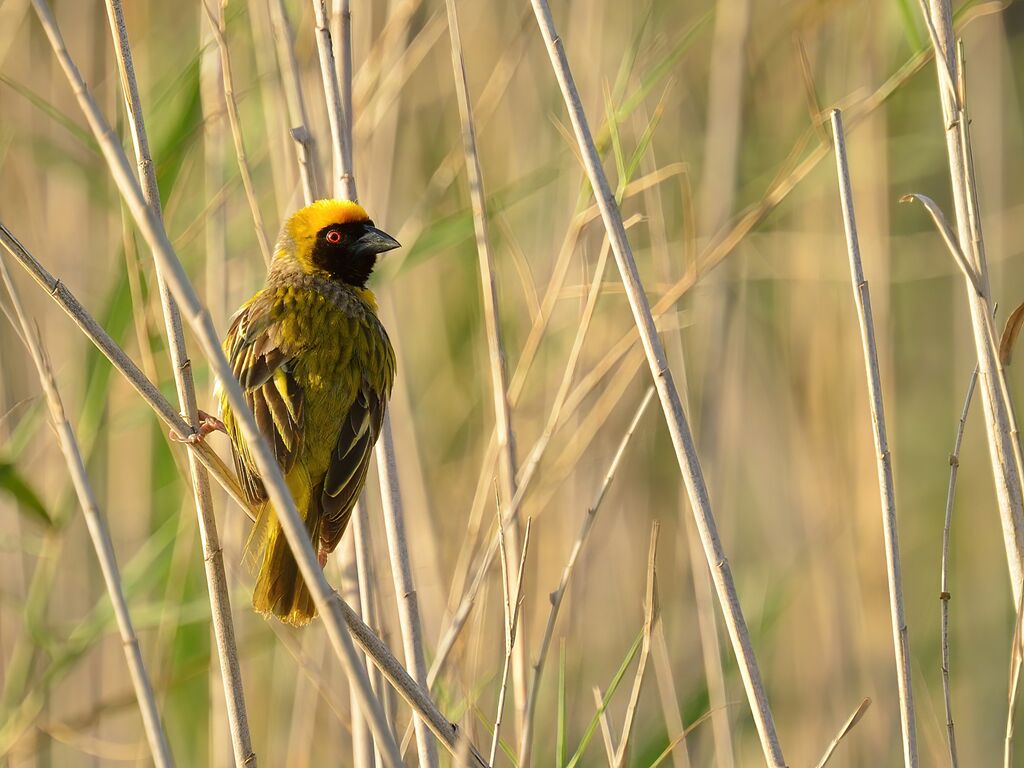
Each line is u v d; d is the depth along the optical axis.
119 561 10.99
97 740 10.25
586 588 10.62
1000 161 13.37
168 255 5.44
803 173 9.34
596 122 10.78
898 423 15.72
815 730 11.48
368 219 8.52
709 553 6.98
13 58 11.05
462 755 6.49
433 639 9.98
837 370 11.75
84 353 10.56
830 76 12.10
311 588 5.50
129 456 11.02
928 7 7.59
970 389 7.10
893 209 15.26
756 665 6.90
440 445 11.75
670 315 9.80
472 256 11.61
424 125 11.84
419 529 10.16
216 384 7.70
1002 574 14.27
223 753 9.63
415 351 11.85
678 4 12.73
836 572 11.58
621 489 11.33
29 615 9.52
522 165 11.51
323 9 8.22
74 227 11.25
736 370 11.56
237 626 10.17
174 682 10.02
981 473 14.48
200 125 9.43
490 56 11.77
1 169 11.41
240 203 10.55
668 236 11.86
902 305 16.02
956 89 7.34
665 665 8.83
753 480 12.42
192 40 11.10
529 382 11.06
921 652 13.37
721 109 11.27
